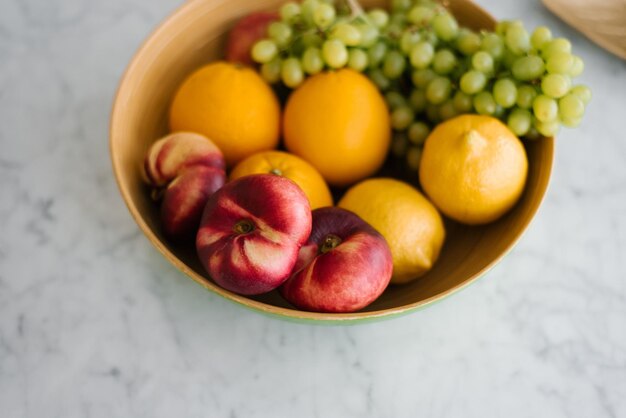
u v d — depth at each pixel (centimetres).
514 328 59
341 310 51
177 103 62
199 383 56
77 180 65
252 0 67
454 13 65
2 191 64
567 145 67
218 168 57
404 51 62
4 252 62
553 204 64
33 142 67
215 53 68
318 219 53
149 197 60
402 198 57
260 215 50
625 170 66
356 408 56
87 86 70
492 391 56
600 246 62
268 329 59
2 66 70
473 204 57
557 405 56
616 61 70
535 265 61
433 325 59
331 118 59
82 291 60
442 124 59
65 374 57
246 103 60
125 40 72
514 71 58
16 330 58
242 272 49
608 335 58
